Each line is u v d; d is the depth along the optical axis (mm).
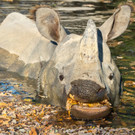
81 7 17859
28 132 6844
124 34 13711
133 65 10570
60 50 8367
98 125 7281
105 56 8109
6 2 18516
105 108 7180
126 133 7008
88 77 6863
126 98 8516
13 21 11898
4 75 9992
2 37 11469
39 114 7691
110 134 6945
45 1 19125
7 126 7027
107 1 19438
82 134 6910
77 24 14391
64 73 7812
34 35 10836
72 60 7863
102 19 15297
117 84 8234
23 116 7551
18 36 11117
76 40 8273
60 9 17266
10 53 10797
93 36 7008
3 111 7676
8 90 9031
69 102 7281
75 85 6867
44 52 10023
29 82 9570
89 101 6797
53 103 8242
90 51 6969
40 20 8914
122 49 12023
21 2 18641
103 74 7594
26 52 10469
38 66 9828
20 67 10250
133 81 9414
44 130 6984
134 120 7578
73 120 7508
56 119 7512
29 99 8500
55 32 8750
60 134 6883
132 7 8766
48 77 8453
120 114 7836
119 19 8844
